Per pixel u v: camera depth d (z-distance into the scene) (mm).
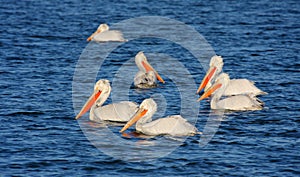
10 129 20594
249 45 35812
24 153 18516
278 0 53188
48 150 18812
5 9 47156
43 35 38156
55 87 26281
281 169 17562
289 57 32656
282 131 20641
